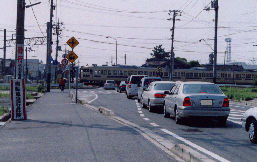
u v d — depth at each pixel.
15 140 8.07
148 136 8.77
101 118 12.98
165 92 13.22
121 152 6.72
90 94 35.09
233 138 8.61
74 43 21.20
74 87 53.81
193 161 5.68
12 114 12.30
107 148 7.12
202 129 10.30
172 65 49.62
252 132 7.91
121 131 9.55
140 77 27.94
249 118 8.25
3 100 22.53
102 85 60.03
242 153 6.74
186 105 10.86
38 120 12.20
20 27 12.82
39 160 6.02
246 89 44.62
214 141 8.13
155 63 113.25
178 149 6.46
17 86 12.29
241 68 109.00
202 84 11.83
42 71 118.12
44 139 8.20
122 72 59.97
